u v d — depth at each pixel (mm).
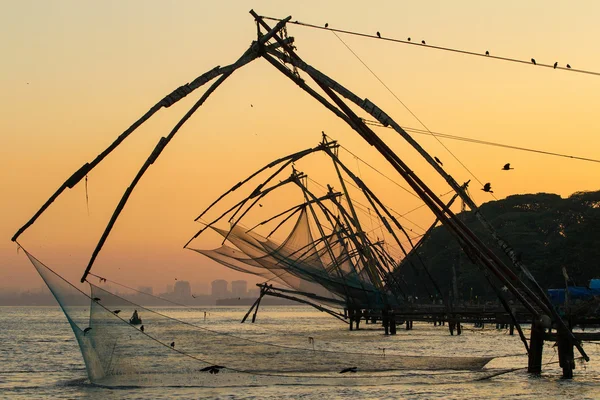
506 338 58344
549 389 26250
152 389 25391
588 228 98000
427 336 60688
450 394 25094
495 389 26109
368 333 65000
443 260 118125
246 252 58844
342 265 64125
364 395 24719
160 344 26188
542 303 28562
